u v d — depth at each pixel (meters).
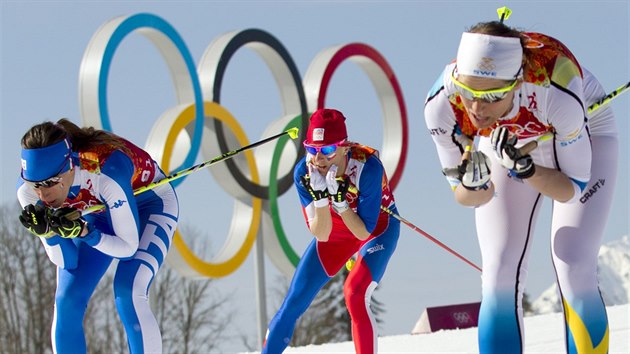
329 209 13.59
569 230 11.50
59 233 12.45
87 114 32.00
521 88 10.81
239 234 37.12
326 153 13.44
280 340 13.87
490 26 10.45
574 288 11.32
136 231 13.20
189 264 34.25
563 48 11.12
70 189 12.88
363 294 14.15
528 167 10.47
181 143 34.88
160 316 79.56
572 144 11.05
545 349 17.53
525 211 11.66
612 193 11.81
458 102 11.22
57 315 13.14
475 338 21.89
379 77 42.69
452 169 10.81
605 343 11.29
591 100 11.82
